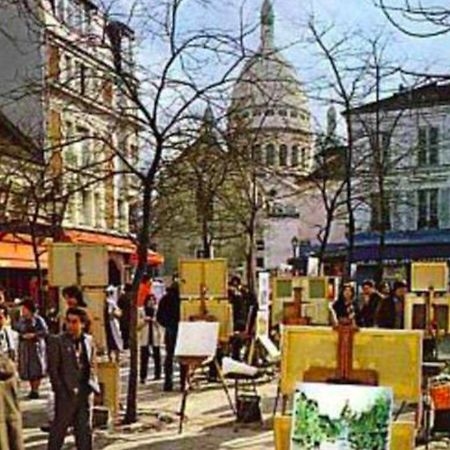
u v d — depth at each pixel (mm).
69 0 22453
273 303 20797
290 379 7559
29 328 16641
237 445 12375
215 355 14633
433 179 46969
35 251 22656
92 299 14406
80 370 10766
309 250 50375
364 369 7422
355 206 37875
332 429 6902
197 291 17672
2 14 22391
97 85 21219
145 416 14359
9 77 28984
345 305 19906
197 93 18000
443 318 18094
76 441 10781
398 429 7363
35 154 20969
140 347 19297
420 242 45156
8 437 9961
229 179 29906
